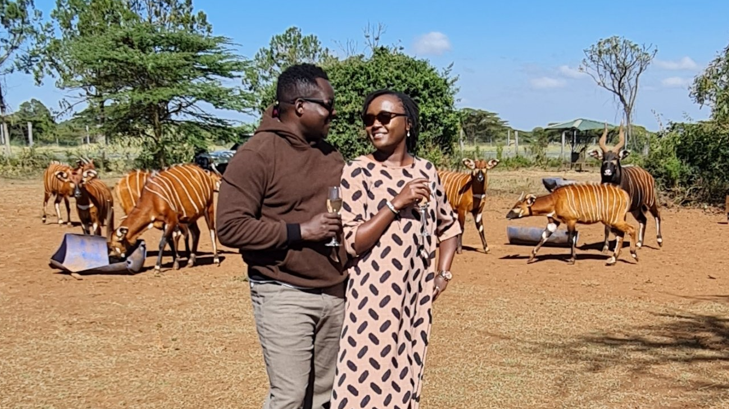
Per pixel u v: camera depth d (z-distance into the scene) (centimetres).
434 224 351
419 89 1811
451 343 622
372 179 342
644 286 853
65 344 620
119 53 2641
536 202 999
